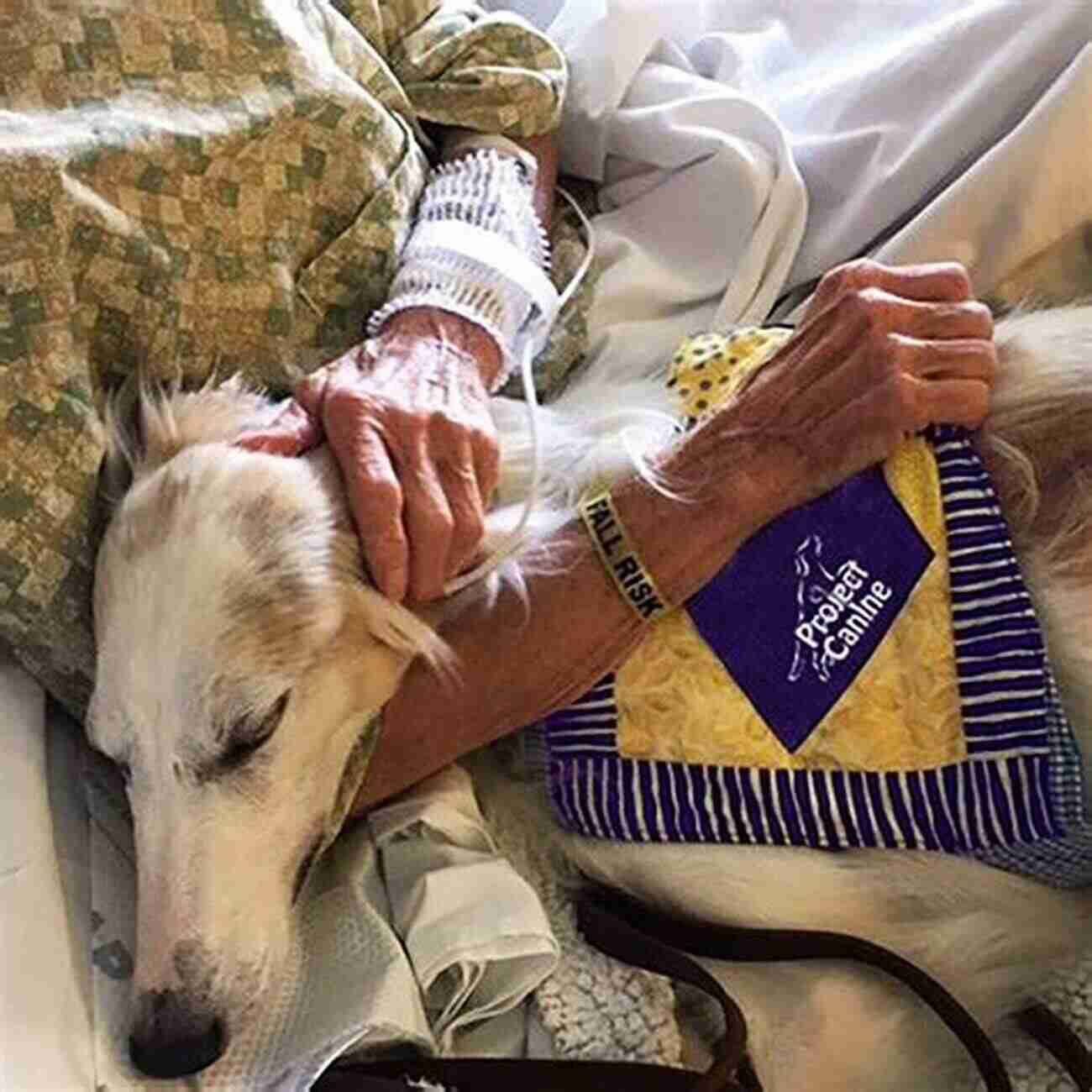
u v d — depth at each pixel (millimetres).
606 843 1136
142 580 1027
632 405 1272
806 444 1099
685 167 1418
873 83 1382
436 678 1093
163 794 1023
